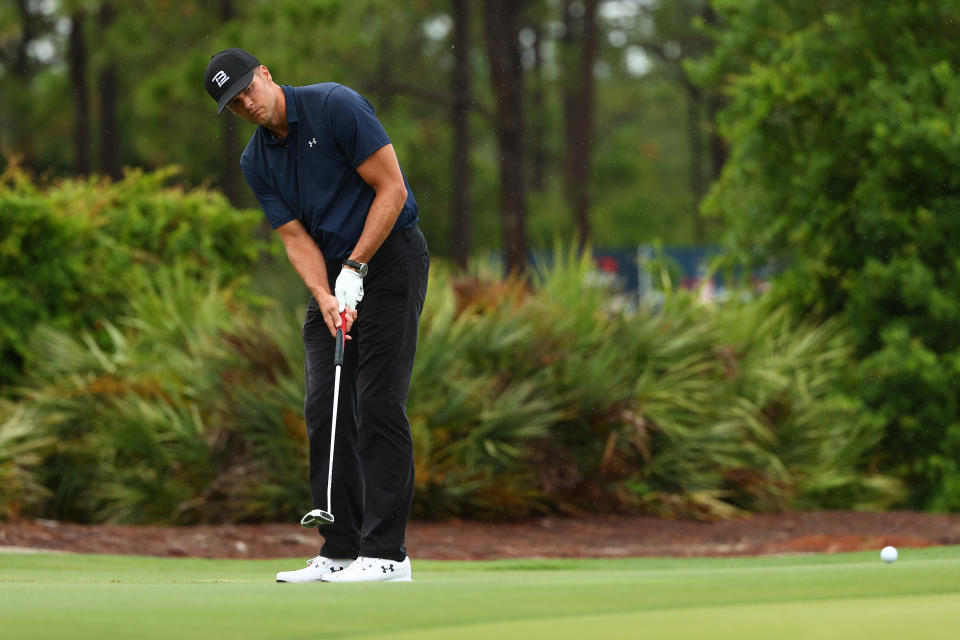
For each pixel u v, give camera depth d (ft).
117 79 289.53
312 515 40.01
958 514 101.30
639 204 465.47
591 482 98.63
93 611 26.50
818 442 108.06
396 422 43.16
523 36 407.03
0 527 79.05
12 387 116.67
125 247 126.82
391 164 43.21
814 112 114.11
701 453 101.45
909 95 107.96
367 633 23.56
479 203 387.55
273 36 197.06
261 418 95.76
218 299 115.75
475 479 93.81
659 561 67.67
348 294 42.29
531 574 41.34
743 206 119.34
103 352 121.49
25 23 300.61
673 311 112.78
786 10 118.52
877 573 34.58
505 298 108.27
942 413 106.63
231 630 23.94
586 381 99.09
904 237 109.50
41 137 313.94
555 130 447.01
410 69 390.01
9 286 116.26
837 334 113.19
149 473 99.45
